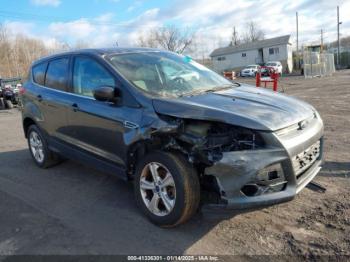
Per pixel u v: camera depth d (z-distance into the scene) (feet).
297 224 12.08
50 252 11.23
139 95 12.89
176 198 11.48
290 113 12.03
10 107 60.80
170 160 11.55
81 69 15.79
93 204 14.64
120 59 14.83
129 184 16.61
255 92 14.29
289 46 192.95
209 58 226.79
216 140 11.24
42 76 18.93
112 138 13.73
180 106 11.90
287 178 11.19
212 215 11.14
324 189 14.43
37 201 15.29
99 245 11.51
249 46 202.28
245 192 10.93
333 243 10.87
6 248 11.60
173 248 11.14
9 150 25.00
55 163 19.80
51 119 17.67
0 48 231.71
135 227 12.54
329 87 62.13
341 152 19.62
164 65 15.43
